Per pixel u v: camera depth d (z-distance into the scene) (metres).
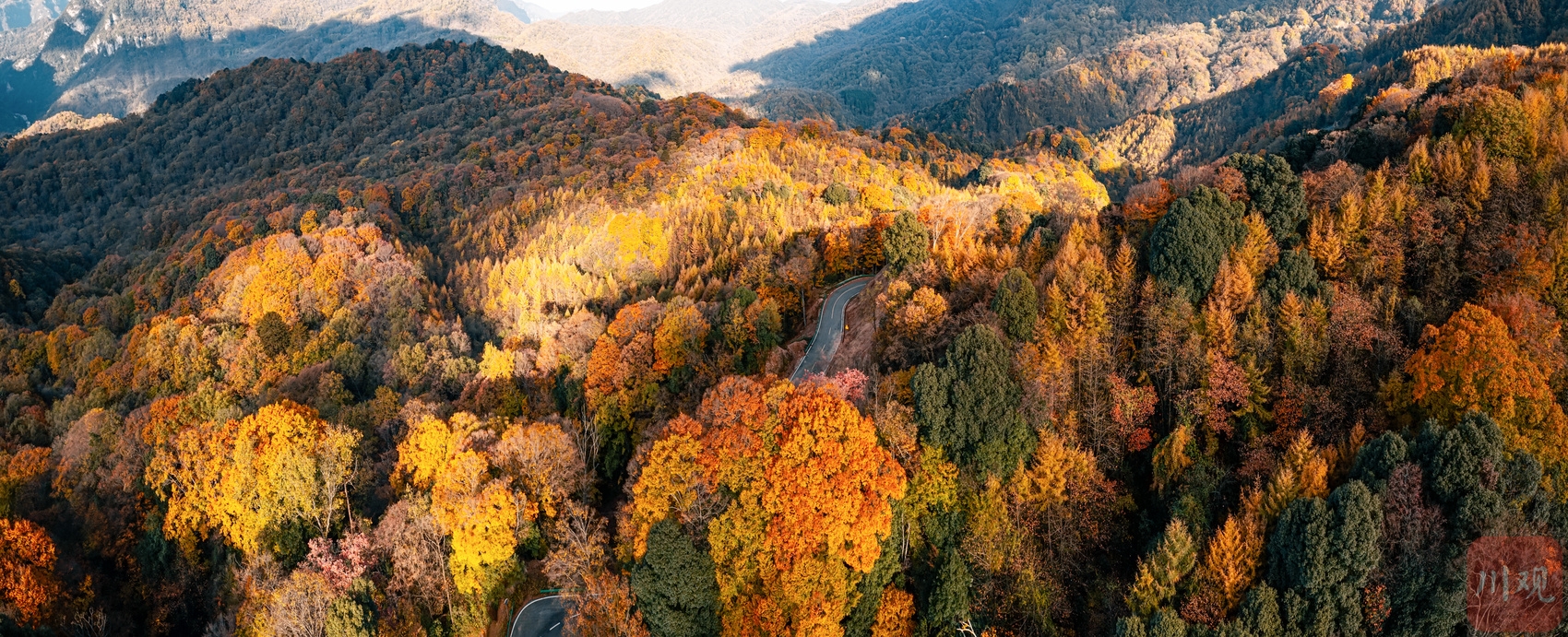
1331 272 73.50
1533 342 58.16
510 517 68.44
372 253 171.25
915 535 64.06
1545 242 66.62
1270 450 62.31
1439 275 69.50
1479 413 52.59
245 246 177.88
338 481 79.88
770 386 69.19
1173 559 54.44
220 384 132.50
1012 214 108.50
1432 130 85.44
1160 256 73.94
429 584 68.88
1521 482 51.09
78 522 94.12
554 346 111.75
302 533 77.81
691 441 65.88
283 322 143.62
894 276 102.50
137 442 105.88
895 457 64.69
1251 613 51.56
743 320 97.44
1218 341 68.06
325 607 64.44
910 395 68.38
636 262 156.75
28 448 118.19
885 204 168.38
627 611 62.38
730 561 62.41
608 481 86.56
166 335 145.25
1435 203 73.38
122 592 85.50
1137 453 67.50
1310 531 50.72
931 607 59.72
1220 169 85.75
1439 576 49.25
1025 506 64.38
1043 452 63.47
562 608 69.62
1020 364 67.94
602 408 89.50
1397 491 51.84
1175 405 67.19
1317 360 65.12
